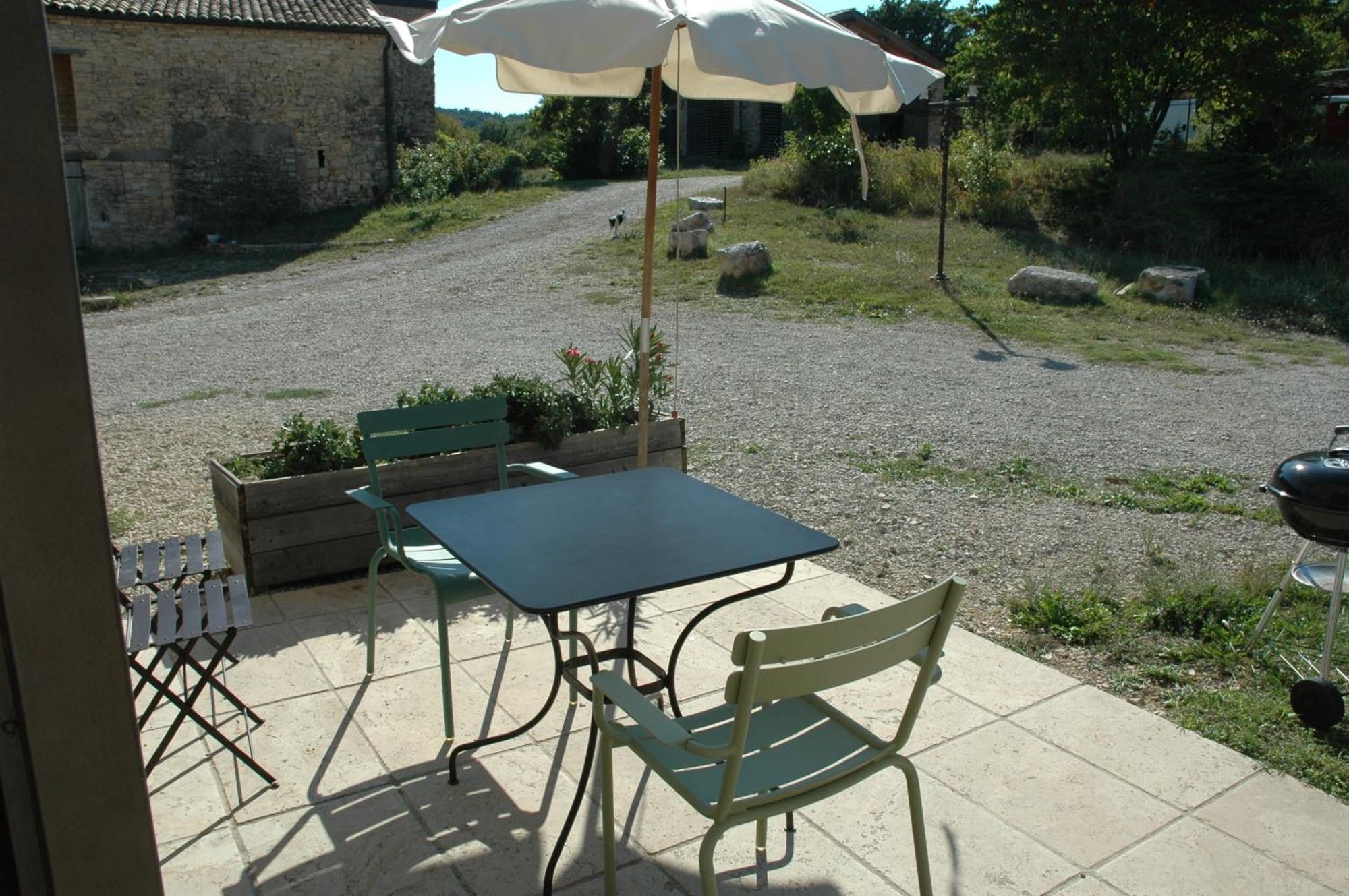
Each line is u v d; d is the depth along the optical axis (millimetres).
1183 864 2727
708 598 4543
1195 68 20062
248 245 20156
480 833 2826
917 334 11828
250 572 4414
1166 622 4316
